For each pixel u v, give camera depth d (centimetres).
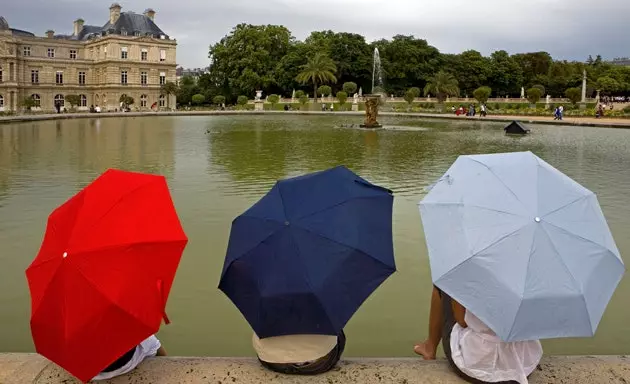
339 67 8406
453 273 319
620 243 840
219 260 749
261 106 7256
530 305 294
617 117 4591
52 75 8581
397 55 8731
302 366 341
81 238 314
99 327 300
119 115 5525
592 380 342
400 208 1066
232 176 1459
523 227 312
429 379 344
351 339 526
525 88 9512
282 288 309
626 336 534
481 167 363
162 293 316
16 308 600
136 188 349
